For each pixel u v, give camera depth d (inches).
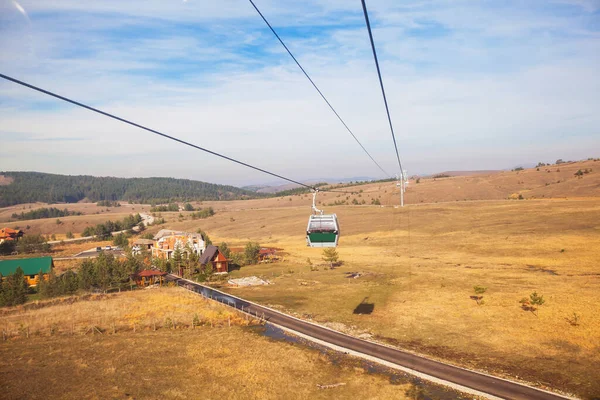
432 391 1482.5
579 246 4042.8
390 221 6781.5
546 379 1533.0
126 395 1428.4
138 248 5605.3
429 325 2212.1
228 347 1930.4
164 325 2315.5
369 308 2588.6
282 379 1584.6
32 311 2778.1
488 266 3673.7
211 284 3715.6
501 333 2028.8
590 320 2106.3
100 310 2694.4
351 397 1446.9
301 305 2746.1
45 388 1477.6
